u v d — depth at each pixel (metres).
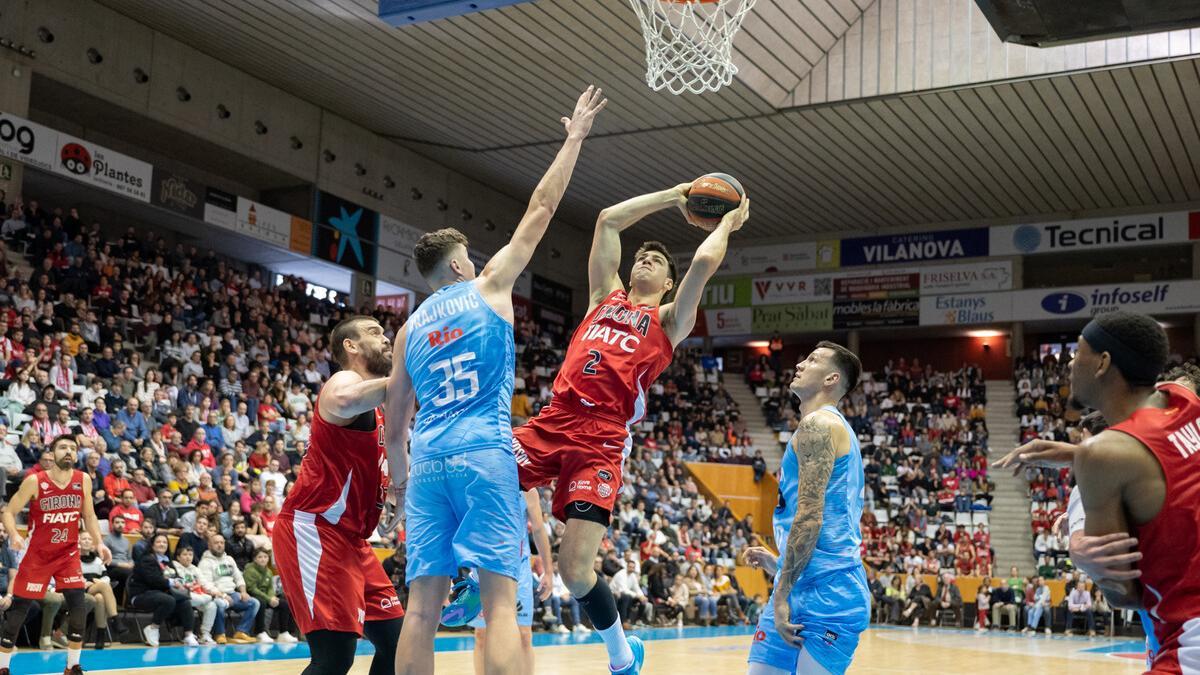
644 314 5.02
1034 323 30.47
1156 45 18.86
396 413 4.31
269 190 25.28
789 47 20.53
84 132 21.88
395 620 4.75
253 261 25.47
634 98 22.11
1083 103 21.23
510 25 19.22
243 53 22.09
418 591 3.96
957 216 30.45
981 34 20.11
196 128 22.08
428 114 24.52
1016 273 30.22
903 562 25.09
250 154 23.27
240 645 12.55
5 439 12.80
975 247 30.73
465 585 4.17
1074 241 29.55
